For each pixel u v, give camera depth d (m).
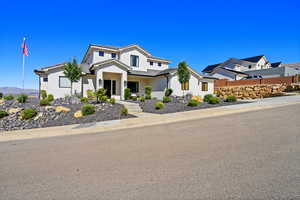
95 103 13.20
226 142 4.63
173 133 6.02
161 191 2.49
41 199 2.42
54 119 10.30
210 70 44.75
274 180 2.67
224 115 9.26
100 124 8.68
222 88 23.97
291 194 2.31
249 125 6.48
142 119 9.41
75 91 18.14
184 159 3.62
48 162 3.79
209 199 2.27
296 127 5.80
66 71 16.03
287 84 18.67
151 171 3.14
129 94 18.17
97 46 19.89
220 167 3.18
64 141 5.76
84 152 4.40
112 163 3.58
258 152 3.81
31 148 5.02
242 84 23.39
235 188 2.50
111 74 19.28
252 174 2.88
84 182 2.85
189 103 12.91
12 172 3.34
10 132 8.00
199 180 2.76
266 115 8.23
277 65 42.47
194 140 4.99
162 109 12.33
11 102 13.26
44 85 17.11
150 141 5.14
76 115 10.51
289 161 3.31
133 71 21.16
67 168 3.43
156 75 20.70
